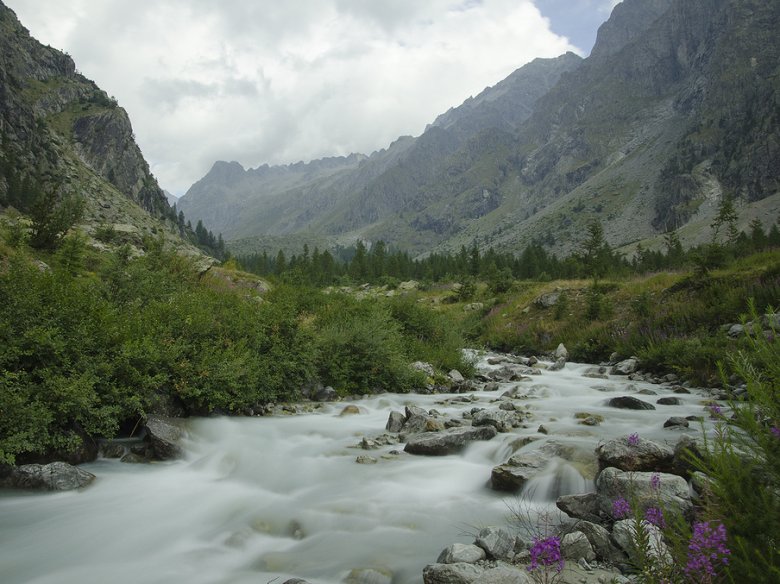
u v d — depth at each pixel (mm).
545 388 14656
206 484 7316
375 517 6219
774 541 3062
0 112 132125
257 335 12203
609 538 4844
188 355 10477
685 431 8789
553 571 4457
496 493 6898
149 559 5316
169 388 9711
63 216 21203
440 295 49625
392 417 10250
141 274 14969
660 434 8688
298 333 13172
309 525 6078
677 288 21781
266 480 7473
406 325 20094
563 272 95750
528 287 40562
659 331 18844
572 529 5227
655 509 3795
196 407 9945
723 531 2969
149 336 9750
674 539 3340
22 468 6875
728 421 3734
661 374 16203
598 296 24859
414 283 68875
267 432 9562
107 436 8172
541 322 27188
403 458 8281
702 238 187500
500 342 27328
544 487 6559
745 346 12492
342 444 9109
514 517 6004
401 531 5852
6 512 6168
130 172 199375
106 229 29047
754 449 3459
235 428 9562
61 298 8969
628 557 4559
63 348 8047
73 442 7602
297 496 6914
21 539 5609
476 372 18125
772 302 15977
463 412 11383
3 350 7531
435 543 5523
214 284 21641
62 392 7582
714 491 3463
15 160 122375
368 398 13289
